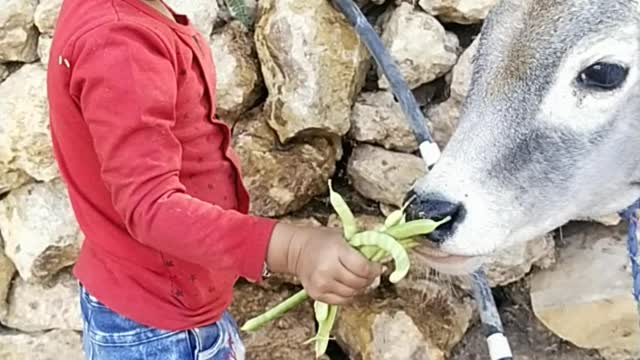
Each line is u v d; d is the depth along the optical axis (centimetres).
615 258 125
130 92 78
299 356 131
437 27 124
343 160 131
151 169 77
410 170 126
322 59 121
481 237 85
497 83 86
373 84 129
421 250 87
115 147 77
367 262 77
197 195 89
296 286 131
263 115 126
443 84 128
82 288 93
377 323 126
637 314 122
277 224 78
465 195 85
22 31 125
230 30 127
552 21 83
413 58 124
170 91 80
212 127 90
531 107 84
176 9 123
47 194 128
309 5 122
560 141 85
